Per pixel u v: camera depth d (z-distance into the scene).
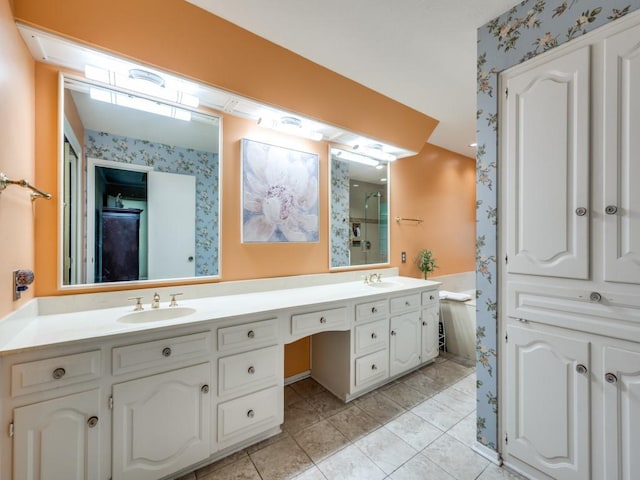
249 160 2.09
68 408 1.09
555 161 1.28
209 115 1.94
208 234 1.96
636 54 1.06
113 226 1.66
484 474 1.43
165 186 1.81
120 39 1.32
